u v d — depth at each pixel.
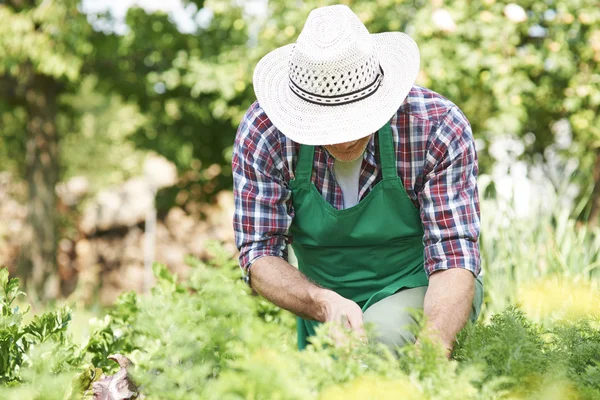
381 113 1.65
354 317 1.60
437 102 1.85
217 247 1.67
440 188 1.80
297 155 1.88
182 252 9.23
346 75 1.64
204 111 7.12
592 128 4.93
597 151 5.31
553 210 3.35
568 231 3.16
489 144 5.71
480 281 1.95
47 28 6.73
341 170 1.88
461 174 1.82
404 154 1.83
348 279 1.99
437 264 1.77
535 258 3.05
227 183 7.61
